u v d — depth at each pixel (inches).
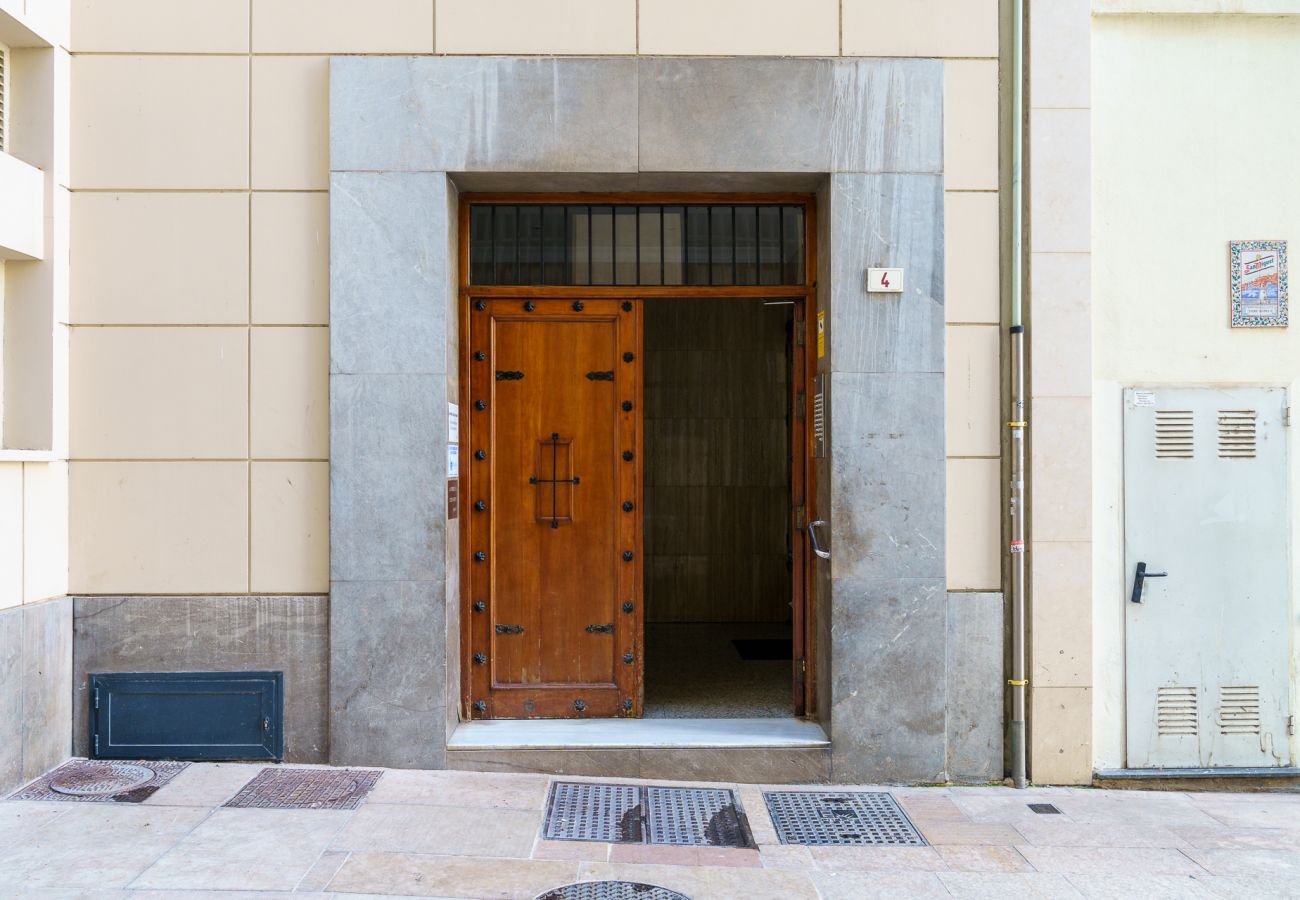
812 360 211.3
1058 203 196.5
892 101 195.6
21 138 188.2
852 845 164.4
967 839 168.1
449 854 154.5
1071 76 196.9
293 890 140.2
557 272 210.7
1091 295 197.6
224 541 194.1
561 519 210.7
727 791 188.5
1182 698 199.6
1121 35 200.4
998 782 197.6
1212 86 201.5
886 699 194.9
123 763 190.1
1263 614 199.6
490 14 194.2
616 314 211.2
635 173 195.9
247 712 193.5
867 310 195.8
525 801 177.9
